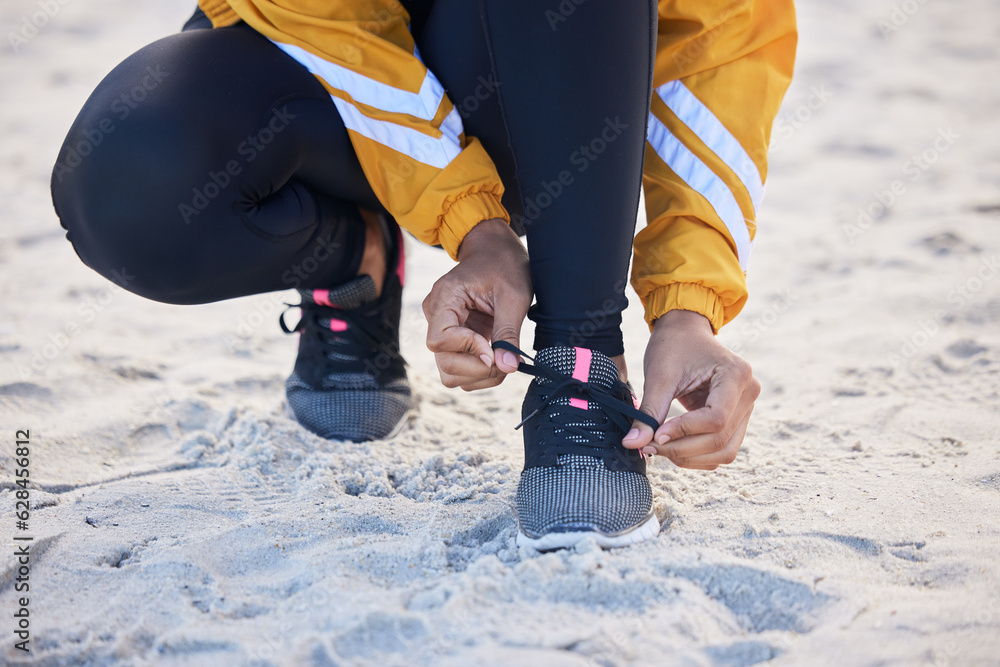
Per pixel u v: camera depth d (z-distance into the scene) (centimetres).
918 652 82
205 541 113
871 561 104
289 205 130
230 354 201
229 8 139
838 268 240
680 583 96
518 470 141
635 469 113
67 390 173
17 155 351
